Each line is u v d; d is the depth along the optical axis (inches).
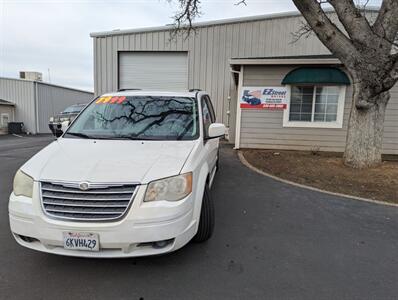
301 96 403.9
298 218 170.7
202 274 112.1
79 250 99.4
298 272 115.0
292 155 366.3
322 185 239.1
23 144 533.6
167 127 151.1
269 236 146.3
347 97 391.5
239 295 100.3
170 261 120.5
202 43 564.7
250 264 120.0
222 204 192.9
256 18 546.9
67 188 100.7
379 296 101.2
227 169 294.5
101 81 598.5
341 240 143.7
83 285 104.0
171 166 110.7
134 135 144.6
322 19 265.6
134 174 104.2
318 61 377.7
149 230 99.5
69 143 134.4
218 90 568.4
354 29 261.1
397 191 222.8
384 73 251.0
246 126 418.3
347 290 104.1
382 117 285.9
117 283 105.5
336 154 378.0
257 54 555.5
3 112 877.8
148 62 589.0
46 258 120.3
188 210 109.1
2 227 149.7
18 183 108.9
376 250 134.3
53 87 994.7
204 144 148.3
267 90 407.5
